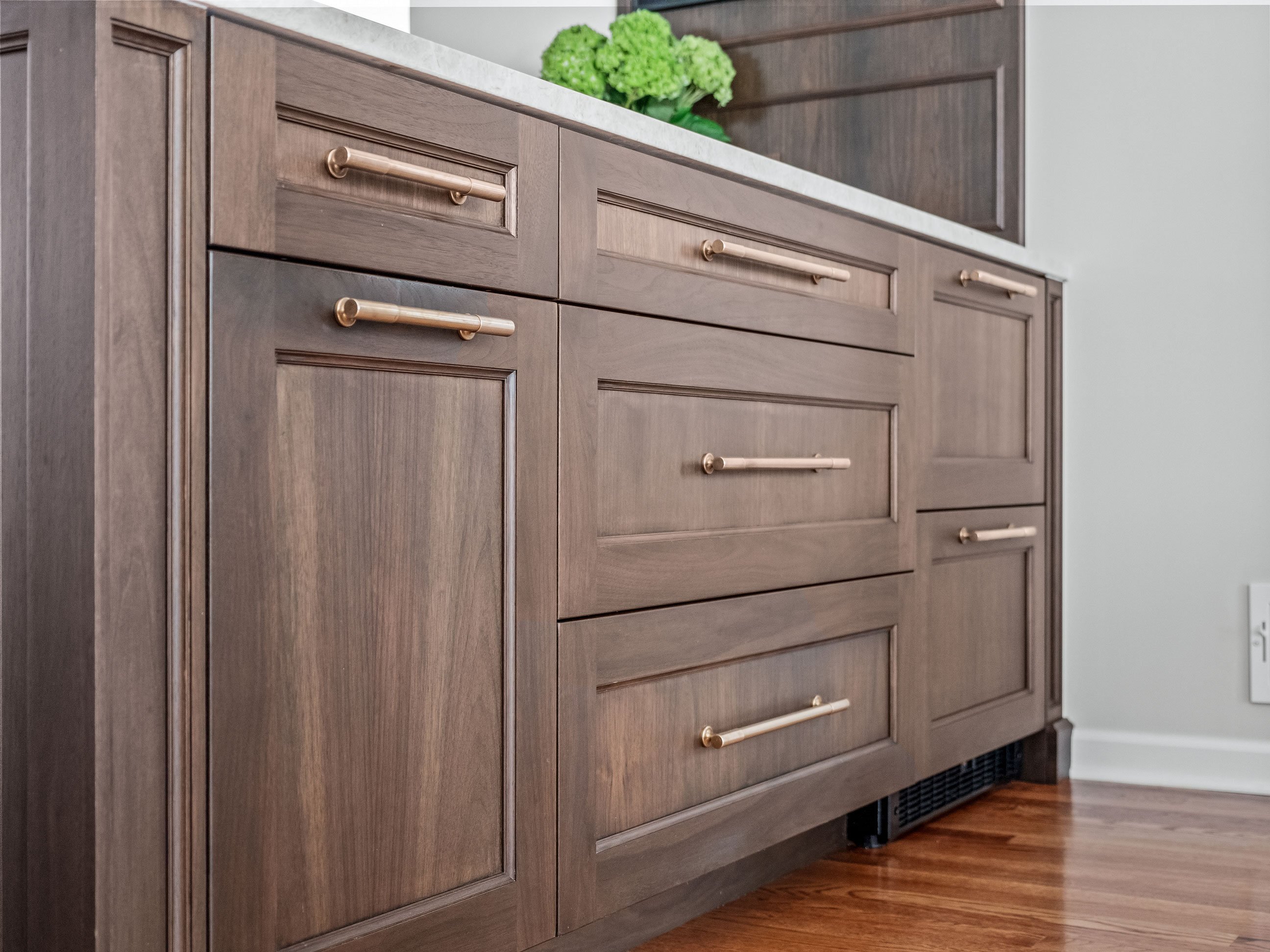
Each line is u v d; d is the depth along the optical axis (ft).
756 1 8.39
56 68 2.82
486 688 3.71
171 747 2.89
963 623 6.53
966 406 6.60
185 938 2.90
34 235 2.86
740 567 4.79
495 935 3.73
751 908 4.99
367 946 3.33
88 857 2.77
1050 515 7.54
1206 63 7.29
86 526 2.76
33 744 2.88
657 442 4.42
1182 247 7.36
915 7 7.93
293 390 3.13
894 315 5.86
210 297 2.92
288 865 3.14
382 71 3.34
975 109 7.82
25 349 2.91
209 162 2.92
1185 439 7.36
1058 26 7.68
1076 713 7.64
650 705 4.40
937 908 4.97
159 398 2.86
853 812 5.97
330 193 3.22
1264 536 7.16
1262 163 7.15
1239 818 6.46
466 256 3.57
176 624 2.88
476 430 3.66
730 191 4.74
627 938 4.49
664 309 4.39
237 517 2.98
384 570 3.38
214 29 2.92
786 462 4.90
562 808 3.97
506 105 3.78
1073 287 7.67
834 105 8.25
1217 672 7.28
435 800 3.55
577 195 4.00
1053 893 5.16
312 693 3.19
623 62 7.20
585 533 4.05
